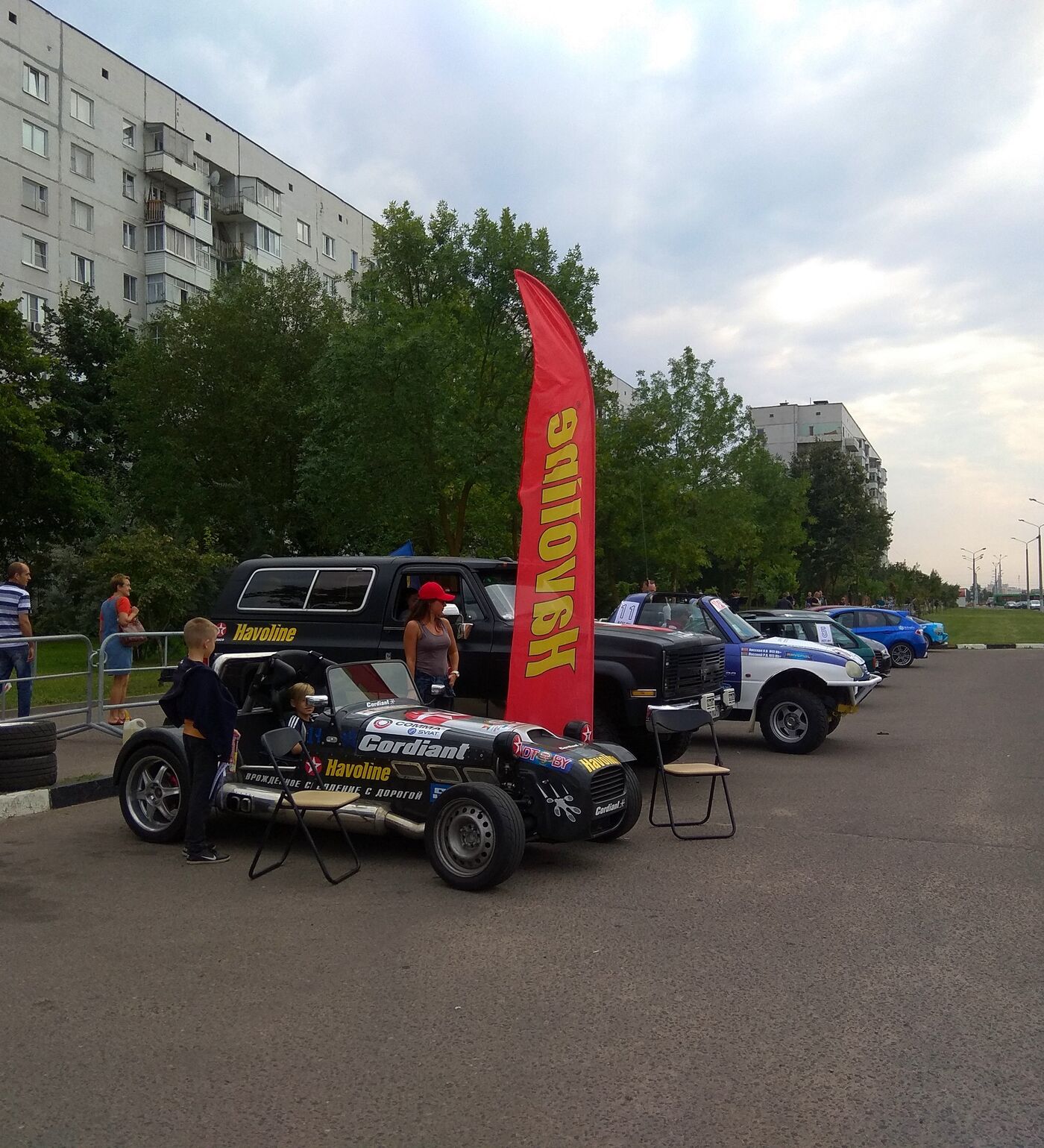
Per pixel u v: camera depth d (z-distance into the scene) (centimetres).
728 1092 365
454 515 2547
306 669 771
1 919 571
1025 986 468
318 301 3666
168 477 3509
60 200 4534
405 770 682
